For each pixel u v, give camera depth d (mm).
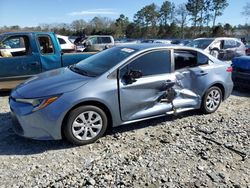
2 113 5871
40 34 7367
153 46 5125
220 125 5438
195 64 5660
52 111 4141
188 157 4148
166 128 5219
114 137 4781
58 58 7562
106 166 3855
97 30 62375
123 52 5078
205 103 5875
